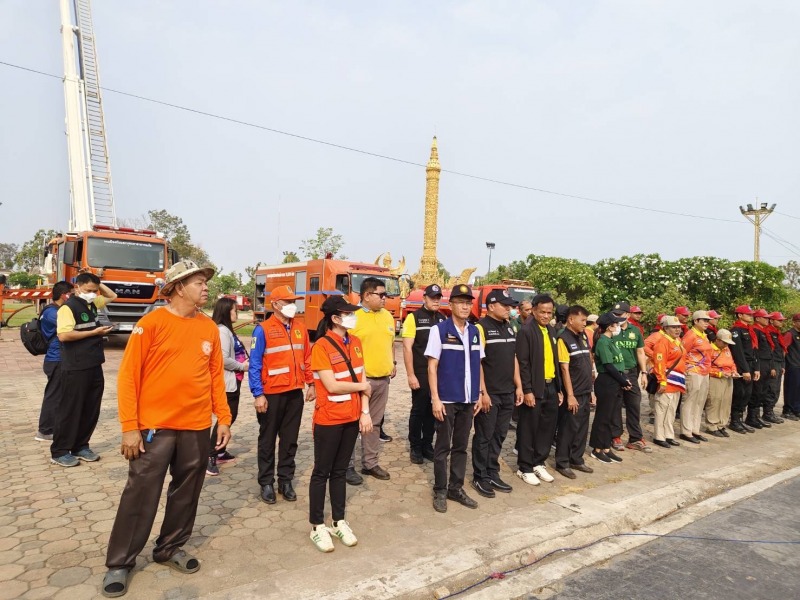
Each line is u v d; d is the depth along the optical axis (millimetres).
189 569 3521
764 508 5344
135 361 3324
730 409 9062
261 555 3828
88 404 5766
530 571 3873
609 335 6949
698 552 4293
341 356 4074
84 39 23969
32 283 56719
